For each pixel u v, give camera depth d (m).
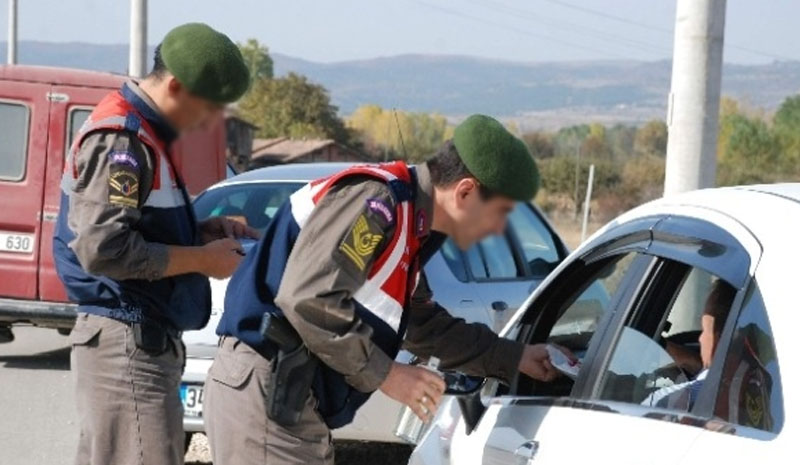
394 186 3.70
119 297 4.83
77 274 4.86
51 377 11.18
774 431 2.91
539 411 3.91
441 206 3.76
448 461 4.36
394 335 3.81
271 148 40.28
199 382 7.09
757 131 49.88
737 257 3.35
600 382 3.76
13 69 11.11
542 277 8.18
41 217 10.94
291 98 51.78
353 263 3.63
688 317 3.92
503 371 4.23
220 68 4.68
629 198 40.00
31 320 10.90
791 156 49.00
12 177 10.99
